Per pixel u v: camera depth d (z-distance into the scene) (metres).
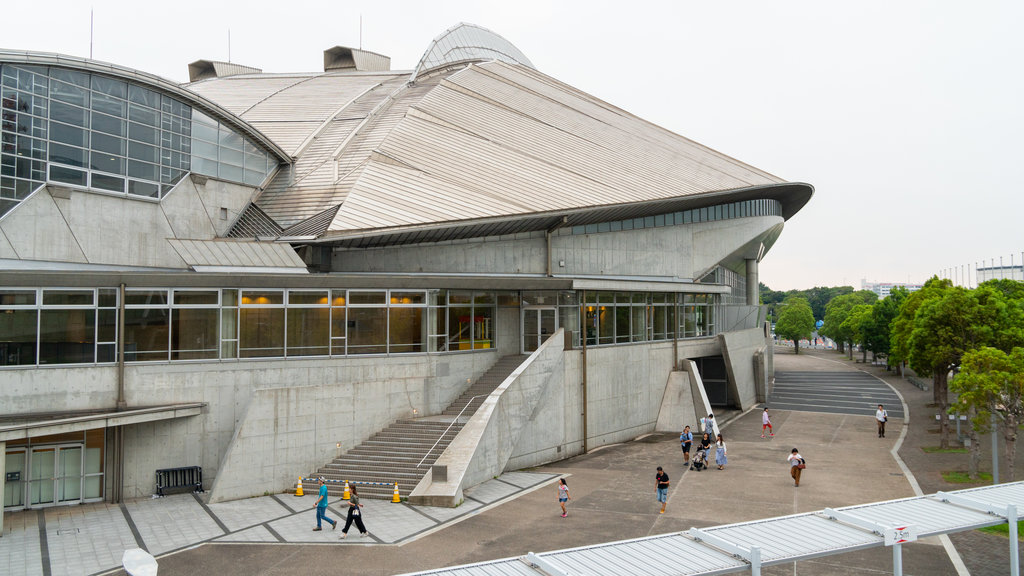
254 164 35.16
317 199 33.41
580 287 32.38
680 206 42.91
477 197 33.66
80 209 26.41
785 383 65.56
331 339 27.88
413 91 47.72
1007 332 31.81
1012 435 24.17
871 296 138.50
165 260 29.72
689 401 38.72
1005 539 19.53
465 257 34.09
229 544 19.19
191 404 25.11
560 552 12.86
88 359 23.84
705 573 11.89
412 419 28.56
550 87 55.91
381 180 33.62
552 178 38.22
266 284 26.47
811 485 25.34
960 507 15.55
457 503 22.92
